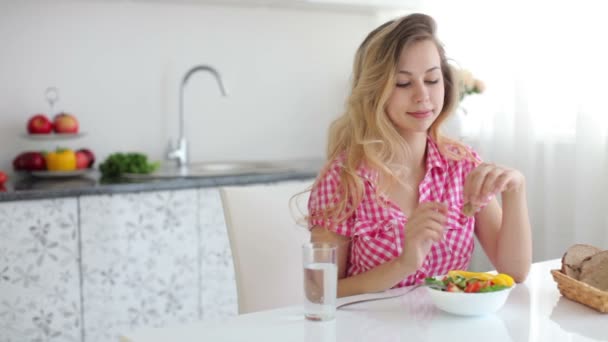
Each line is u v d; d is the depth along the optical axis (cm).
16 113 292
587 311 125
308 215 167
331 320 120
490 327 116
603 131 241
